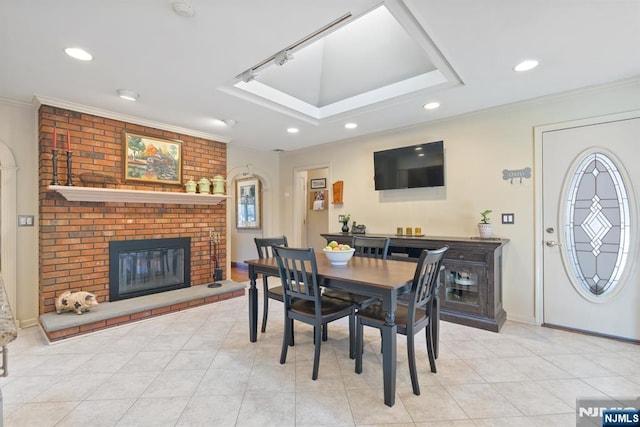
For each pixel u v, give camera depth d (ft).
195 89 9.17
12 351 8.43
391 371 5.96
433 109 10.94
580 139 9.39
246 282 17.37
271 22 6.07
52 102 9.87
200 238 14.12
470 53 7.15
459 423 5.49
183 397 6.31
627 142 8.70
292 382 6.83
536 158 10.11
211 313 11.62
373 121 12.31
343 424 5.47
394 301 6.03
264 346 8.72
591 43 6.72
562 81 8.67
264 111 11.11
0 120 9.86
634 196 8.63
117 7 5.51
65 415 5.76
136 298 11.61
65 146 10.29
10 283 9.96
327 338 9.14
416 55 9.11
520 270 10.44
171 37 6.51
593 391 6.43
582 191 9.43
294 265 7.29
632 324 8.71
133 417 5.69
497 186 10.89
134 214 12.01
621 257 8.84
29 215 10.36
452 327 10.02
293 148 17.30
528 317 10.30
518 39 6.57
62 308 9.72
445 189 12.14
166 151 12.84
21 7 5.45
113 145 11.42
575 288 9.53
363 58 9.89
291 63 9.92
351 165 15.31
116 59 7.40
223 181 14.16
